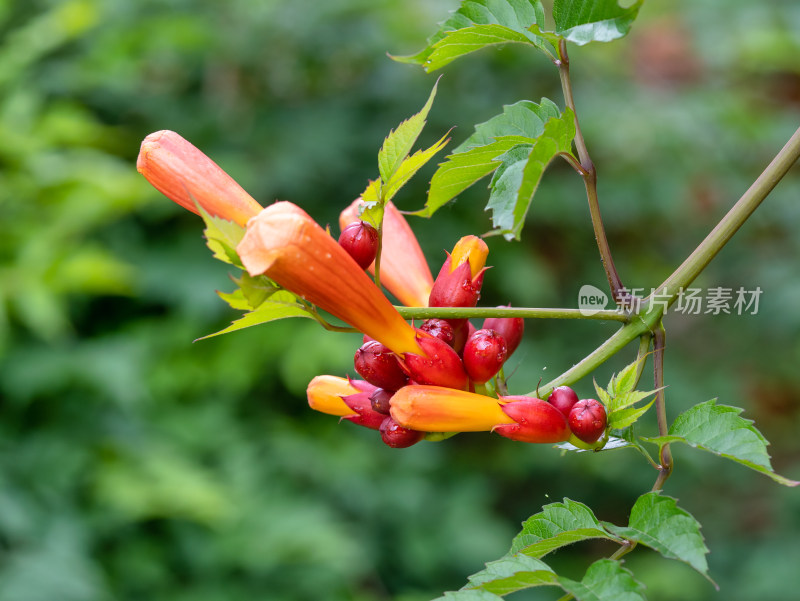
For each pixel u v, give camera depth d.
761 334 5.96
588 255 6.24
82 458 3.94
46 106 4.69
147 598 4.07
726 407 1.22
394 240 1.58
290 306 1.24
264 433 4.81
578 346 5.65
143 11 4.98
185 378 4.53
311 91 5.55
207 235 1.11
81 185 4.16
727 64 6.45
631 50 6.53
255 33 5.19
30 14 4.86
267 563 4.17
